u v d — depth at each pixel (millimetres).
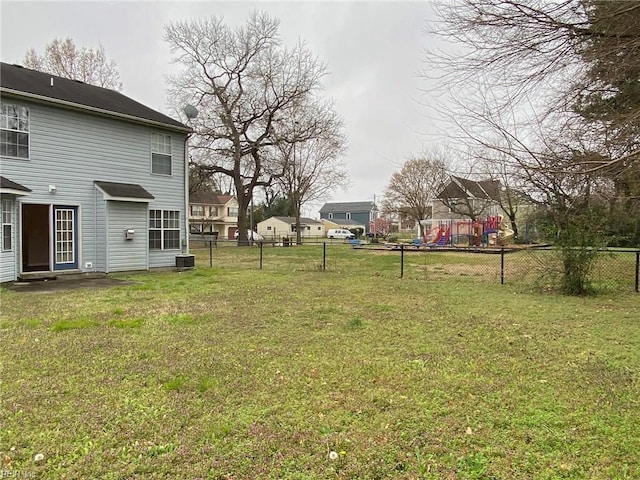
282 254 22859
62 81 13836
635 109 4066
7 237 10508
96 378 3852
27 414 3117
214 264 16547
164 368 4113
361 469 2439
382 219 57969
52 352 4621
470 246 26891
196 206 54500
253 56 28594
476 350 4723
